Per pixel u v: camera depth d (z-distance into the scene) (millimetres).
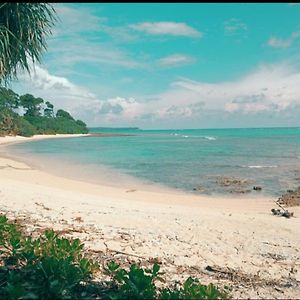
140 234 6703
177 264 5078
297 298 3943
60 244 4348
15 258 4148
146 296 3287
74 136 132750
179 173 24062
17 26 6836
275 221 9328
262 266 5289
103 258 5027
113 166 28281
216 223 8523
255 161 32281
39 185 16219
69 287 3412
